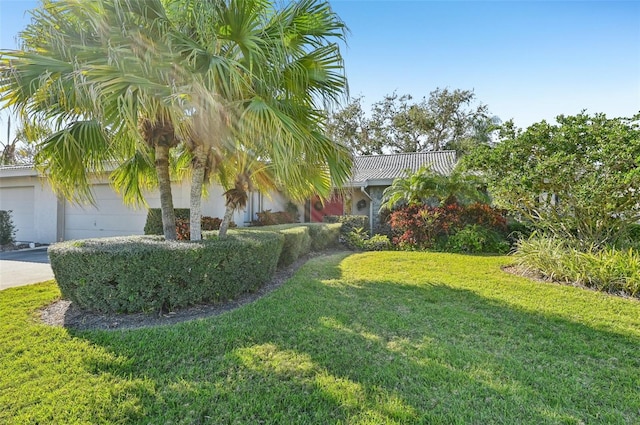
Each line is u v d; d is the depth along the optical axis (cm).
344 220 1141
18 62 340
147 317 368
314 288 497
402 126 2566
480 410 216
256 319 358
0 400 216
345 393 229
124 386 233
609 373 268
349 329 341
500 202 751
